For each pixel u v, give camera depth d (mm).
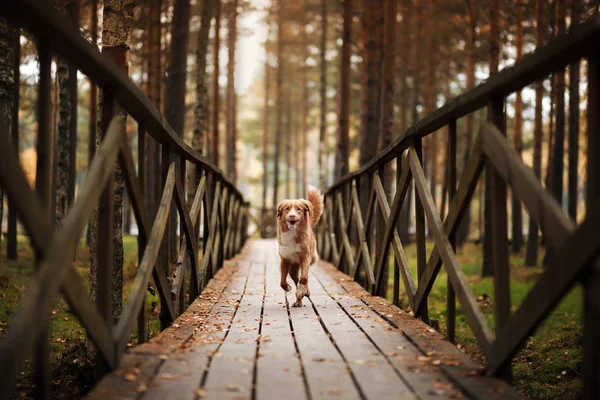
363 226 8258
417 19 22234
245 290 7469
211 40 28125
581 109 20109
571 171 15656
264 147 36625
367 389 3154
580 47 2496
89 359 5438
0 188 8398
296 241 6508
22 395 4680
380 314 5492
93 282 6195
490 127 3398
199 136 14555
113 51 6484
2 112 7336
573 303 10969
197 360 3723
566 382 6332
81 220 2867
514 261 18047
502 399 2957
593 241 2367
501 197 3414
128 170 3734
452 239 4203
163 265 5086
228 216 12203
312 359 3799
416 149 5113
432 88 22672
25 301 2361
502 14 18141
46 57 2816
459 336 8820
